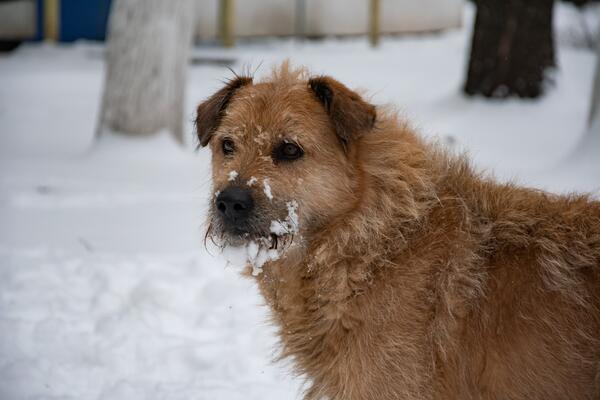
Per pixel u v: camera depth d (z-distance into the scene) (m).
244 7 30.75
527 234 5.11
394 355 4.97
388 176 5.28
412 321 4.99
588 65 23.81
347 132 5.23
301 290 5.32
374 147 5.36
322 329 5.22
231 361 7.40
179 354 7.45
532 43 19.91
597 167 12.98
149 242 10.66
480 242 5.15
